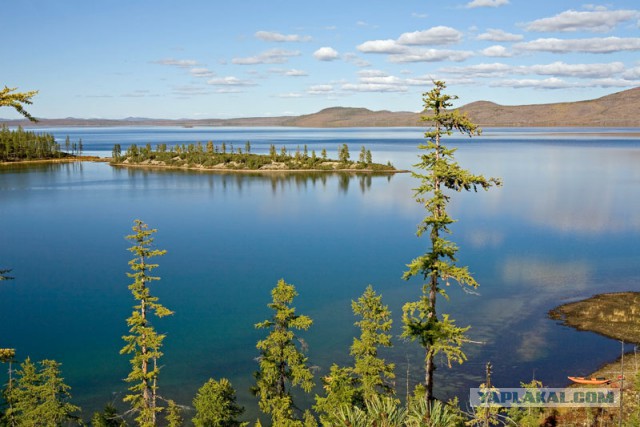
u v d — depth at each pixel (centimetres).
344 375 3419
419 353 5175
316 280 8100
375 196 17662
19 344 5831
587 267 8462
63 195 17912
